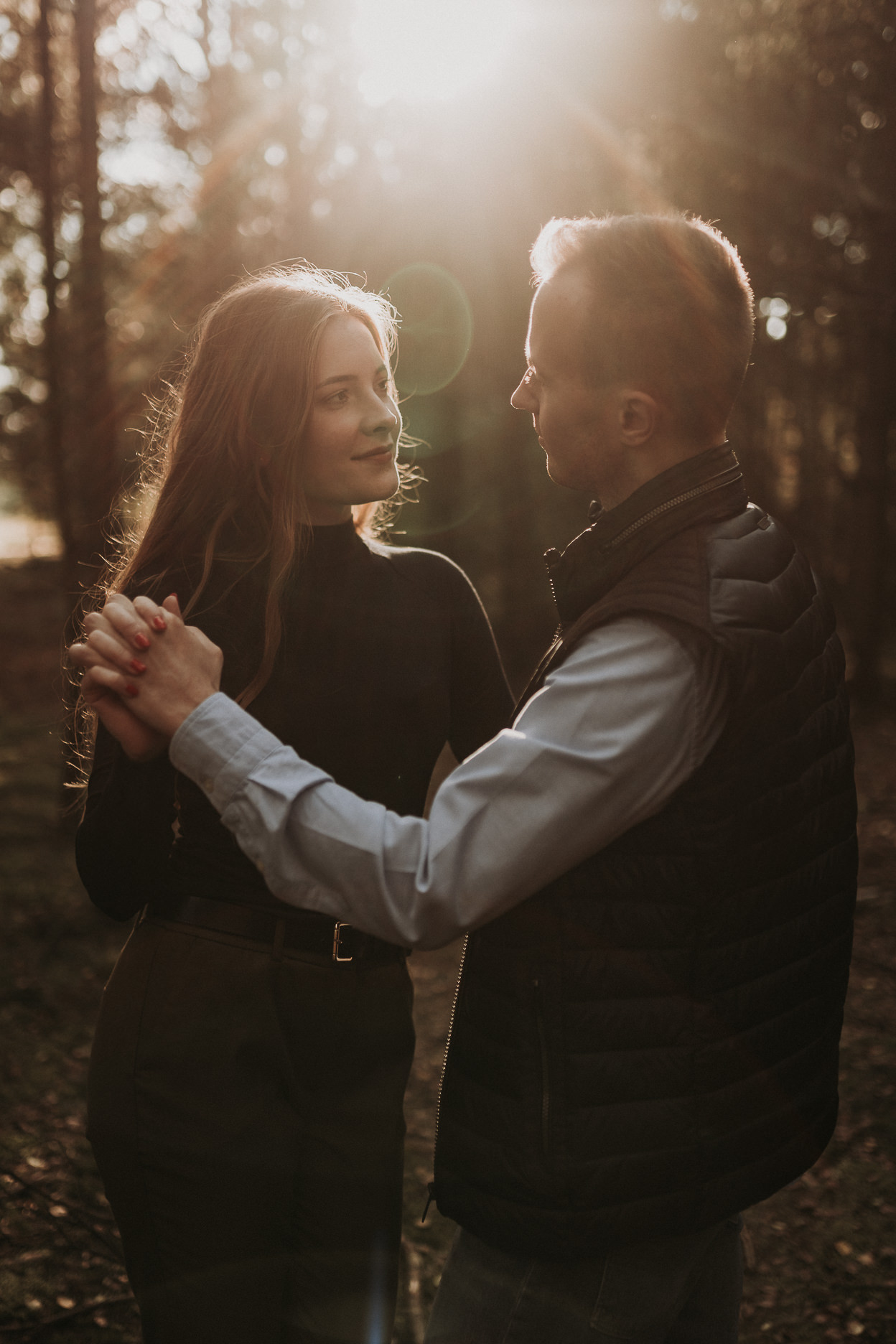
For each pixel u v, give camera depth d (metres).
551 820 1.06
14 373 7.96
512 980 1.14
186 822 1.45
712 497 1.14
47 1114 3.06
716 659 1.07
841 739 1.23
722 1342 1.35
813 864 1.17
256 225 5.88
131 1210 1.43
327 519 1.56
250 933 1.44
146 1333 1.44
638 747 1.05
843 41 6.89
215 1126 1.39
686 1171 1.11
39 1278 2.32
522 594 10.92
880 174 7.34
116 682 1.12
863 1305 2.38
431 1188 1.24
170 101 5.46
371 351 1.47
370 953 1.51
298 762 1.11
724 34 7.03
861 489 9.76
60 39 5.20
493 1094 1.16
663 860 1.09
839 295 7.56
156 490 1.64
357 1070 1.51
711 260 1.12
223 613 1.46
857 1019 3.80
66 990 3.94
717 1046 1.10
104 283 4.91
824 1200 2.79
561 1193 1.11
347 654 1.53
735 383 1.15
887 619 11.78
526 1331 1.19
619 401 1.14
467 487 11.98
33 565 16.16
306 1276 1.49
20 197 6.09
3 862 5.25
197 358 1.52
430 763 1.64
